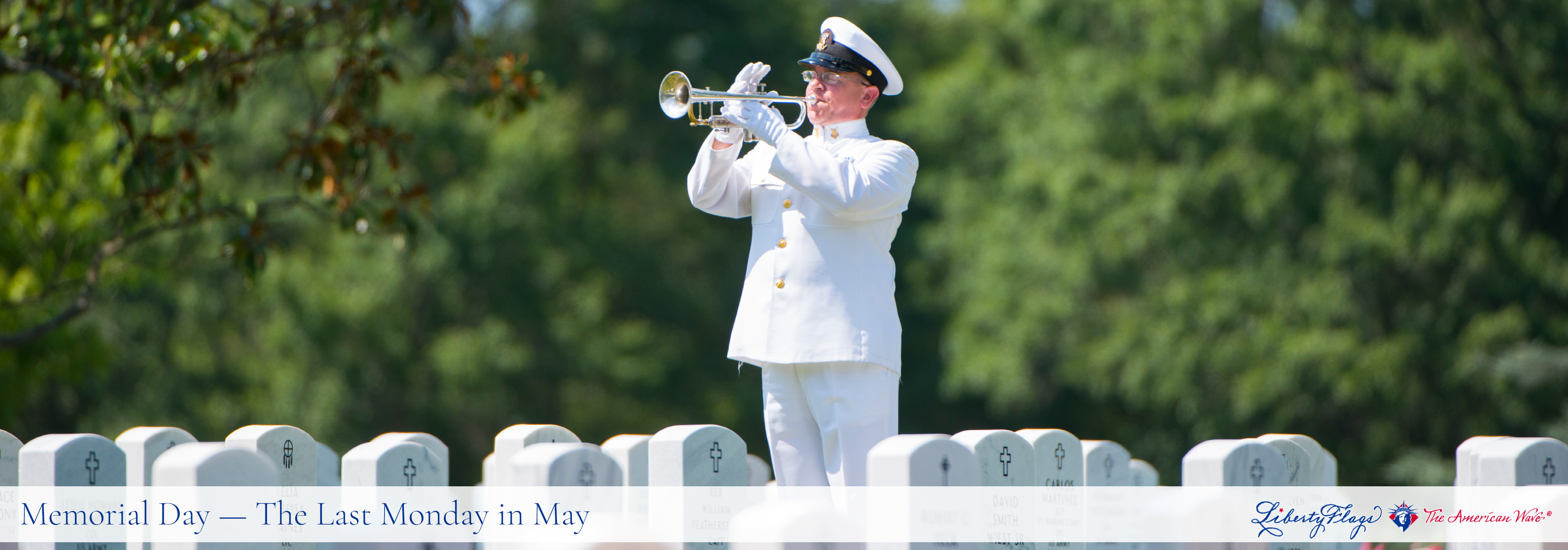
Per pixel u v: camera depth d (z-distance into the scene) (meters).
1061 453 9.43
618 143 64.06
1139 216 44.81
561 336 58.00
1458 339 38.53
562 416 60.75
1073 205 46.97
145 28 17.72
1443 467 33.31
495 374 55.72
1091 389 50.00
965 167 61.44
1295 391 41.50
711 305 65.62
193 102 24.88
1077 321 50.00
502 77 20.45
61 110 26.06
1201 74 44.19
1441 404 40.09
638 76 66.75
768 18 65.12
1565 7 37.41
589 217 60.50
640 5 65.88
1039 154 50.75
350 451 8.82
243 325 55.28
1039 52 54.94
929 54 70.06
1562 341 36.94
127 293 49.12
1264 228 42.66
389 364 54.50
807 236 10.20
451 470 58.56
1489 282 38.41
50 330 20.00
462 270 56.56
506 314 57.91
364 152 20.05
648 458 8.92
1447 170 39.56
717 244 66.94
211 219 20.08
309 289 52.03
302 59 21.94
